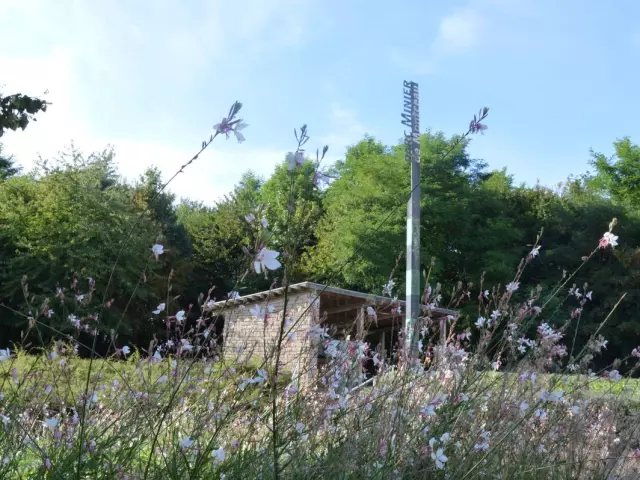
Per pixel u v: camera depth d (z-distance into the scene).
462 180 29.36
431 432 3.12
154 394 3.21
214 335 3.46
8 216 24.36
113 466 2.53
